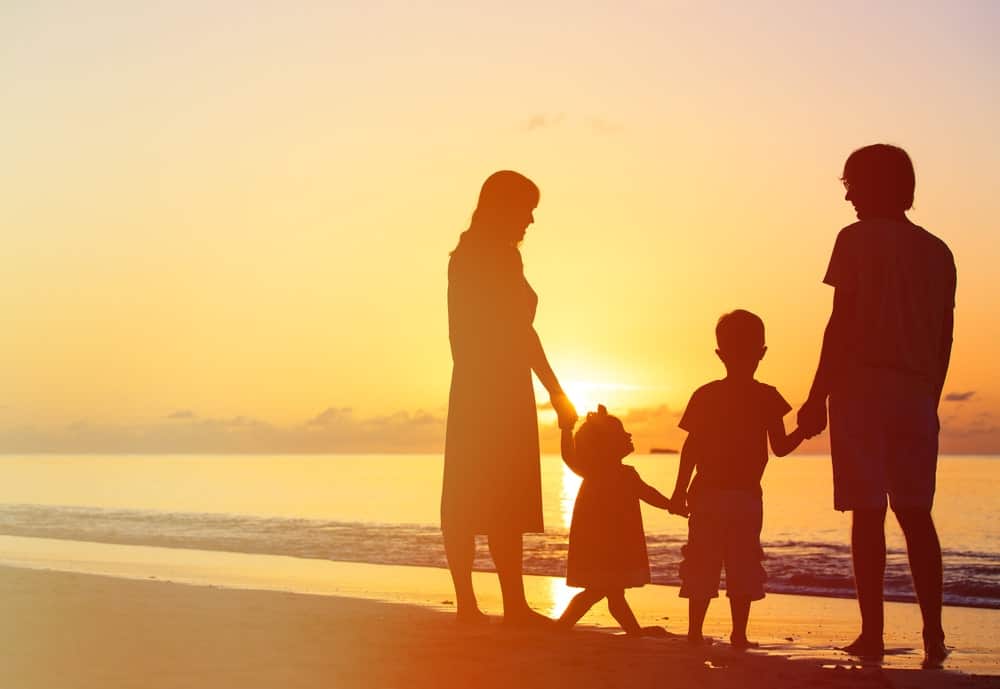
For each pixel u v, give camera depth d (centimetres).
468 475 551
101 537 1630
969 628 755
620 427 586
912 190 505
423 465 11119
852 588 1041
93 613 577
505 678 398
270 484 4747
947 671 426
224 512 2334
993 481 5006
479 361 552
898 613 845
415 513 2309
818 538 1717
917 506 484
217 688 371
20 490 3897
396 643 474
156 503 2850
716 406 547
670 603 885
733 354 548
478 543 1452
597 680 393
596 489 580
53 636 491
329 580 1025
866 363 487
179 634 499
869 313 487
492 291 550
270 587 953
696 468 555
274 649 456
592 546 574
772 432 545
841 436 492
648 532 1747
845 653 493
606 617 764
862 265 489
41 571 830
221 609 601
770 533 1836
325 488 4259
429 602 805
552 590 960
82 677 390
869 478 483
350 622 547
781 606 884
